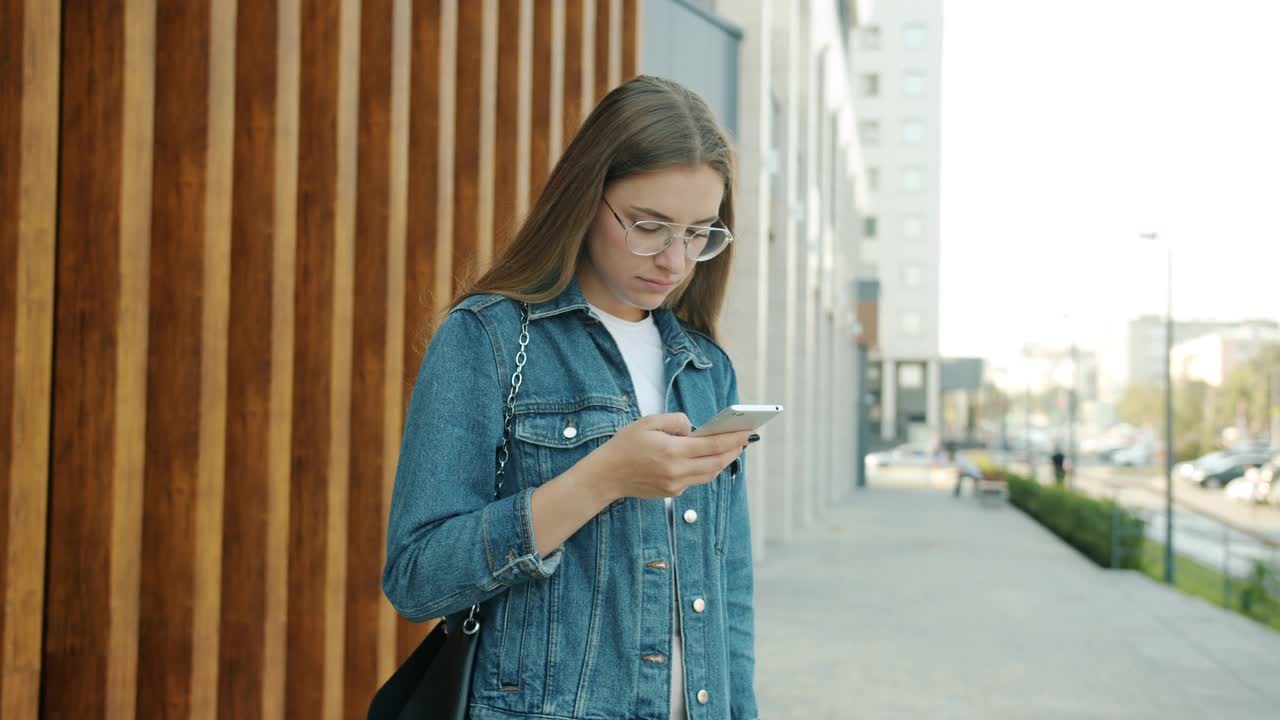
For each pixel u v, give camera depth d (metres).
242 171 3.20
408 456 1.58
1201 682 7.59
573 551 1.60
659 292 1.68
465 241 4.44
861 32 64.88
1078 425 92.31
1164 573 15.23
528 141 5.00
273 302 3.18
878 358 68.06
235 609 3.17
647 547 1.64
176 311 2.94
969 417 86.75
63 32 2.72
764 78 13.43
